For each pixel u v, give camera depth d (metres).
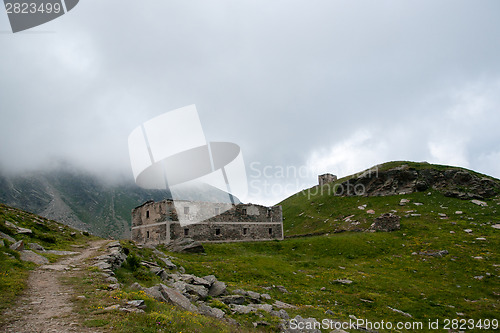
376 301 35.34
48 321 13.02
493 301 37.06
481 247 56.00
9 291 16.19
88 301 15.84
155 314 14.91
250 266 45.09
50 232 40.50
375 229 74.62
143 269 27.98
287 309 28.44
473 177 95.00
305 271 48.16
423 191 97.38
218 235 70.94
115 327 12.75
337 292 38.00
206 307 21.11
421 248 58.78
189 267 39.59
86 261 26.19
